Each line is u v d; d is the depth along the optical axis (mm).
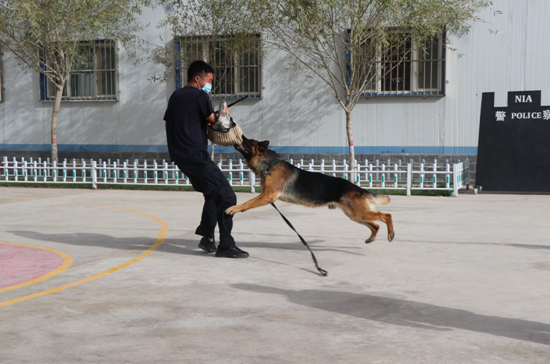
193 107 5602
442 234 6938
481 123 12586
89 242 6492
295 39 13922
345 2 11828
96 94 16359
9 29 14828
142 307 3865
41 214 8961
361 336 3254
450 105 13891
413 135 14227
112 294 4215
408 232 7109
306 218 8484
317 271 4992
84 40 15891
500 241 6418
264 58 15008
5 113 17062
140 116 16031
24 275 4832
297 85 14859
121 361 2875
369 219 5828
